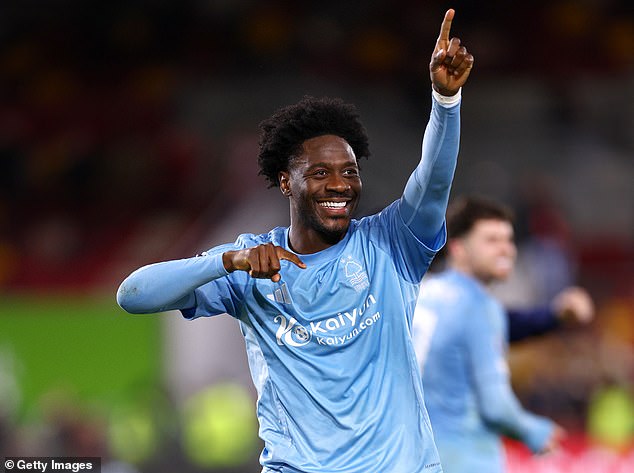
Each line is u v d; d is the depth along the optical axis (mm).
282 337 13156
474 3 75125
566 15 75625
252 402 36812
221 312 13609
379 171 56781
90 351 37812
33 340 37875
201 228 54281
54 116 70062
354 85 67562
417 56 71688
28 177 65125
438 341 20578
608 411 38594
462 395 20641
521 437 20812
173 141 64188
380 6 74000
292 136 13289
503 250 21109
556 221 53375
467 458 20531
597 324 45188
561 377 39875
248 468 35469
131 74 73062
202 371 37594
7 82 72750
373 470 12734
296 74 67250
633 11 76812
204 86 67188
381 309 13195
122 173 63594
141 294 12984
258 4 74812
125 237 59031
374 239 13477
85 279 56375
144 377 37531
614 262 57938
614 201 60844
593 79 71312
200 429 35125
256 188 49875
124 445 34406
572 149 64250
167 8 75562
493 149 63562
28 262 58000
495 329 20969
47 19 76062
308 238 13375
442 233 13445
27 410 37125
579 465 33312
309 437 12930
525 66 73000
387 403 13016
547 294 46875
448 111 12648
